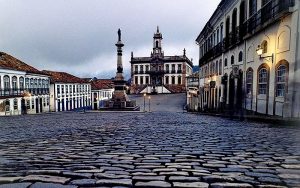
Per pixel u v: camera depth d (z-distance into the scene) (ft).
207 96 110.42
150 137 22.77
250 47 57.93
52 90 155.22
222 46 82.48
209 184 9.28
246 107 59.72
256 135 23.68
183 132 26.55
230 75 74.38
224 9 81.05
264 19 49.34
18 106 119.75
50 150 16.88
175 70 269.03
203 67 121.80
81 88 193.16
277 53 44.09
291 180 9.73
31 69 135.95
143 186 9.08
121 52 131.03
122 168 11.77
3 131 31.14
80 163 12.87
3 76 111.14
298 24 36.47
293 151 15.64
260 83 51.90
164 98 213.66
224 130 28.32
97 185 9.18
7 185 9.12
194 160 13.46
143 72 274.77
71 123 42.80
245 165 12.28
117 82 131.75
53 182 9.52
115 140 21.09
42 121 50.26
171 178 10.05
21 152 16.24
